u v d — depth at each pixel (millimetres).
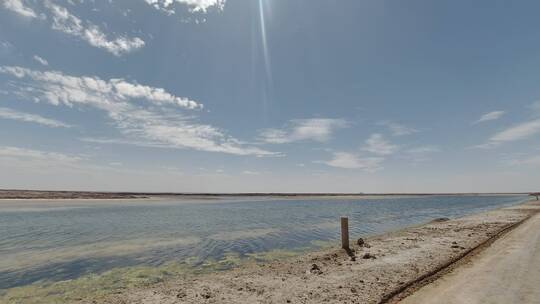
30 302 9664
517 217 29406
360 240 16891
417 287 8812
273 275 11031
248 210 59594
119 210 55844
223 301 8328
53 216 41625
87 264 14859
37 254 17203
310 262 12969
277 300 8219
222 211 55969
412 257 12836
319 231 26828
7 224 32094
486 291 7957
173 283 10688
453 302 7320
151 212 51594
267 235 24422
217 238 22828
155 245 19953
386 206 76500
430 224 27109
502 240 15844
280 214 48094
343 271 11047
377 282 9422
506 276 9172
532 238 15898
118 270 13656
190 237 23328
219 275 11547
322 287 9211
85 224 32438
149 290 9844
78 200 97125
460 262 11594
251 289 9336
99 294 10141
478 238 17094
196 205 81062
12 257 16438
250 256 16422
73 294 10328
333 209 63312
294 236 23828
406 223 33500
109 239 22359
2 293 10625
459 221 28031
